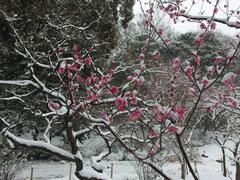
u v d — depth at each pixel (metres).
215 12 3.75
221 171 20.61
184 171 15.49
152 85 9.99
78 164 5.05
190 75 3.83
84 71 6.09
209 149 28.80
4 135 5.16
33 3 12.77
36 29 12.31
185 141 15.38
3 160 11.77
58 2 13.67
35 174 17.56
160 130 3.92
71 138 5.05
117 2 18.34
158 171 4.51
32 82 5.93
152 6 4.59
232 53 3.71
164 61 11.02
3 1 12.93
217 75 3.75
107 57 12.41
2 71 13.56
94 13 14.57
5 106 13.53
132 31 19.62
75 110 4.96
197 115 14.88
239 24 5.34
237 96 8.95
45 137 5.68
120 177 17.33
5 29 12.35
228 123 15.37
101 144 23.50
